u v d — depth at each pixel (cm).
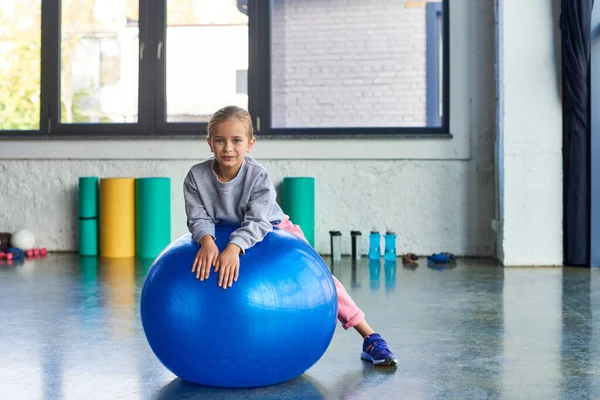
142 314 193
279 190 541
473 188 527
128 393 191
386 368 217
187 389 194
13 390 194
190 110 555
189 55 552
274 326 182
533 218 471
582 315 301
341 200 538
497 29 502
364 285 386
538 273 436
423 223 532
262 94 545
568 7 449
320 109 562
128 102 557
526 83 468
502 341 253
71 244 559
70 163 556
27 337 259
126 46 555
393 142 530
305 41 561
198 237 194
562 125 469
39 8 560
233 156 197
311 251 200
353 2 559
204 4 550
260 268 184
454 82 525
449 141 527
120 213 521
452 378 205
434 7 557
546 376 207
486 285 386
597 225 462
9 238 545
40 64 558
